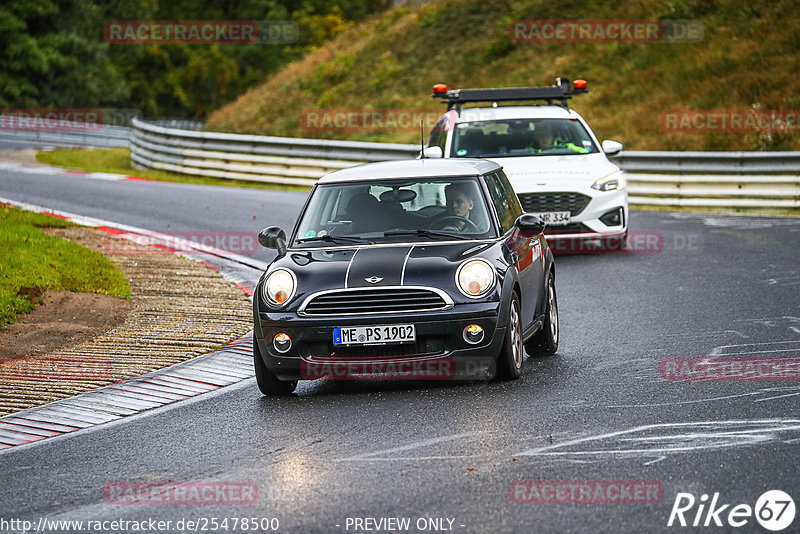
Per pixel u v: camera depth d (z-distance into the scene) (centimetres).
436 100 13175
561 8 14650
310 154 9275
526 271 3073
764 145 9281
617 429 2341
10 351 3484
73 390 3027
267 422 2603
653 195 7694
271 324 2792
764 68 10788
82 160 11819
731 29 12112
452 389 2838
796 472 1977
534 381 2880
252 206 7488
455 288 2762
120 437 2542
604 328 3656
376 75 14625
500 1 15600
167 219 6825
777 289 4234
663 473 2006
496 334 2764
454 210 3061
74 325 3844
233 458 2281
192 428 2591
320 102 14238
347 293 2767
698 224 6394
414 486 1988
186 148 10294
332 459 2214
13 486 2177
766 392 2634
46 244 5106
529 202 5259
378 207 3094
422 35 15488
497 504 1858
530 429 2367
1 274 4306
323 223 3092
